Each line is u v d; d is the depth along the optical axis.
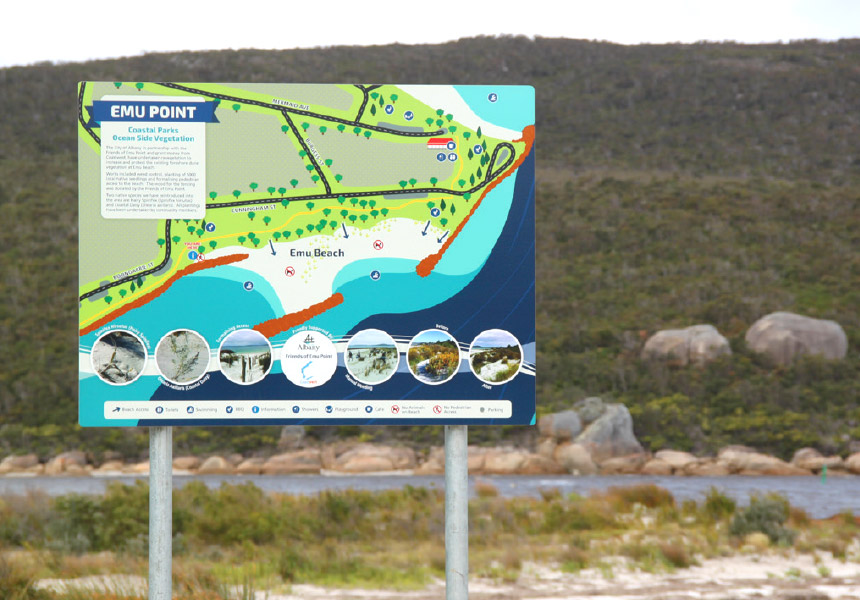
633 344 68.75
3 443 53.94
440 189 5.87
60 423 56.34
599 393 62.09
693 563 14.00
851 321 71.88
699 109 124.31
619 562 14.13
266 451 53.75
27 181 95.31
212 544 15.69
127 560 13.16
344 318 5.86
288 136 5.84
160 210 5.79
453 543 5.83
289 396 5.84
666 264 84.62
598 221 93.62
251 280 5.82
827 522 20.61
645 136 119.44
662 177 105.81
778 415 57.81
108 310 5.77
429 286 5.88
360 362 5.85
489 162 5.90
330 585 12.00
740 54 138.00
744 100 125.00
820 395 60.59
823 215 92.88
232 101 5.83
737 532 16.95
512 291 5.89
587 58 141.00
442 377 5.89
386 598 11.13
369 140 5.86
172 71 131.25
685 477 47.66
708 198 97.19
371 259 5.86
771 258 84.56
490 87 5.89
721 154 113.38
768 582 12.64
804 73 127.81
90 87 5.77
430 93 5.88
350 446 52.28
